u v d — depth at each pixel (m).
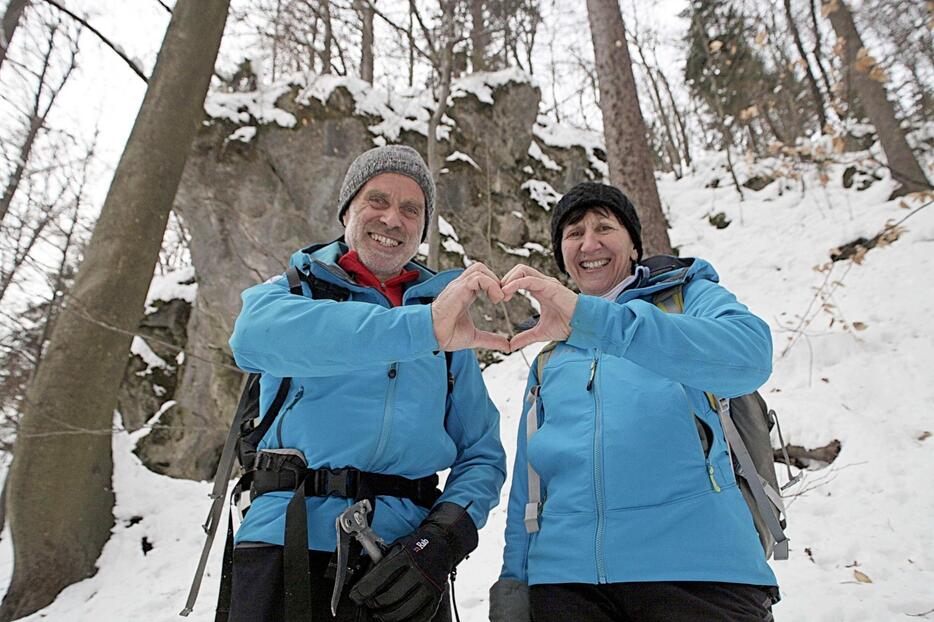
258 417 1.80
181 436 8.51
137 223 4.78
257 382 1.82
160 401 8.93
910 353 5.40
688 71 15.80
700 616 1.44
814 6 12.23
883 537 3.43
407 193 1.97
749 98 14.16
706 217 10.90
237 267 8.65
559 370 1.92
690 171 12.98
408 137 9.57
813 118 14.49
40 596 4.02
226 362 8.66
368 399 1.63
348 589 1.48
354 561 1.48
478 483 1.80
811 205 9.78
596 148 11.59
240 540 1.53
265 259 8.58
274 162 8.78
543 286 1.45
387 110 9.61
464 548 1.57
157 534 4.69
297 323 1.47
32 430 4.23
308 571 1.39
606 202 2.12
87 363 4.43
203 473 8.31
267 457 1.59
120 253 4.68
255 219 8.67
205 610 3.72
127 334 4.27
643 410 1.66
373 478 1.59
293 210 8.73
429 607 1.45
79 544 4.26
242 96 8.98
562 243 2.20
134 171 4.89
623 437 1.64
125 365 4.73
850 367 5.47
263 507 1.53
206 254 8.77
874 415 4.74
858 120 11.20
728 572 1.48
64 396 4.32
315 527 1.49
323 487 1.53
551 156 11.02
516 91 10.78
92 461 4.46
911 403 4.75
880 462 4.15
